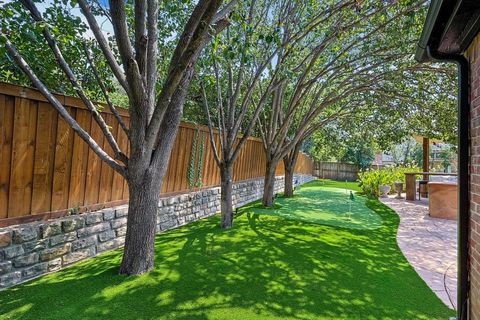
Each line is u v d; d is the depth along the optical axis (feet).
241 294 9.50
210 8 8.73
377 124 31.45
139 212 10.87
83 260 12.26
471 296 8.39
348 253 14.05
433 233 19.01
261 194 34.71
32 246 10.33
